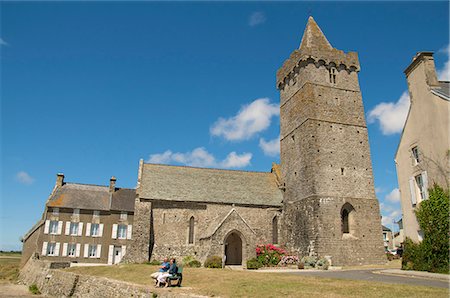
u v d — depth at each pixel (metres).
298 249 36.97
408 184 28.31
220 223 35.44
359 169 38.09
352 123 39.78
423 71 27.59
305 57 40.62
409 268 25.92
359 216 36.38
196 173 44.88
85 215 47.88
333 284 18.03
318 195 35.91
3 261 60.09
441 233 23.92
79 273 29.50
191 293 17.50
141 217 37.62
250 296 16.20
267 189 44.09
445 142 24.91
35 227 47.31
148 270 27.34
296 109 41.69
